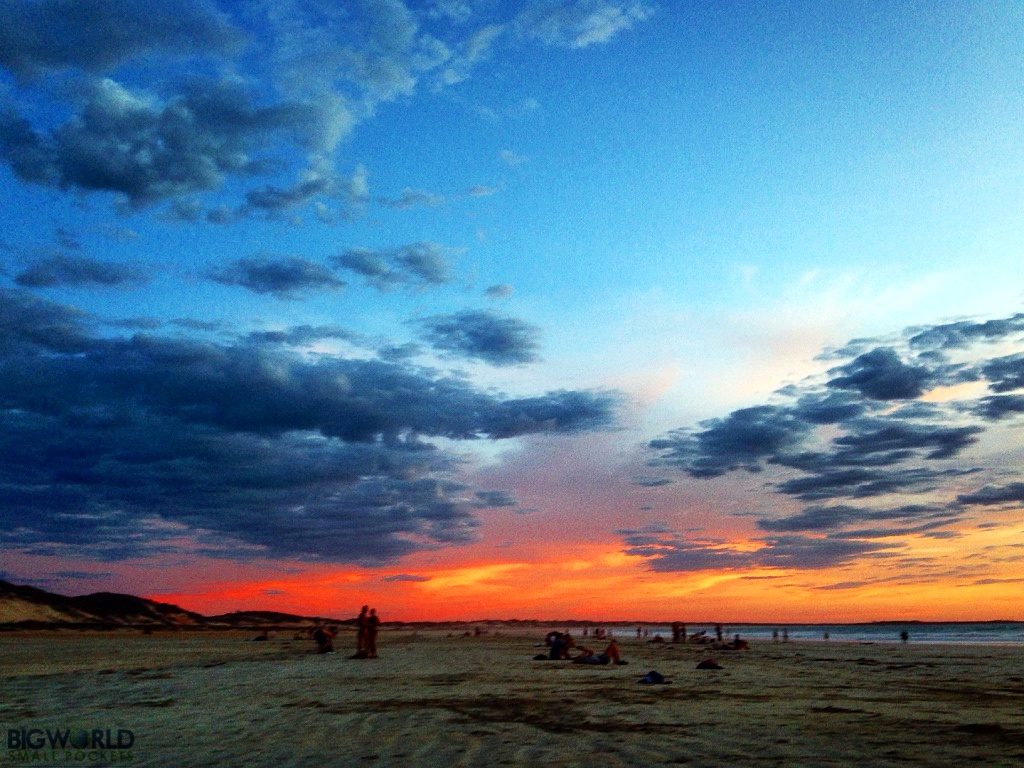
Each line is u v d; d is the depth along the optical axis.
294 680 20.52
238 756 8.76
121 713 12.97
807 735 10.49
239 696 15.93
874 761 8.53
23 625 108.00
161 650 47.09
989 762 8.47
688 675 23.25
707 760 8.55
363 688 17.88
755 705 14.45
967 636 108.44
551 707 13.86
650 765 8.24
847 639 95.94
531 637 95.81
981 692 17.84
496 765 8.20
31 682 20.28
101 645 58.22
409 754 8.87
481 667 26.86
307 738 10.09
